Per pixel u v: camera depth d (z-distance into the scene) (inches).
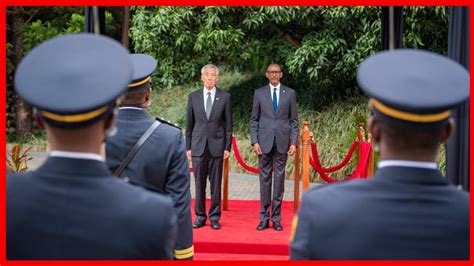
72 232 76.1
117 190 78.4
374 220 76.9
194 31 442.6
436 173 79.2
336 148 458.9
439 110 75.4
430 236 76.6
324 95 510.3
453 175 136.9
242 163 324.8
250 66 591.5
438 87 76.3
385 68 78.6
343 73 442.6
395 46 177.6
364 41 410.9
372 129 80.3
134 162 143.1
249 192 406.0
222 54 501.7
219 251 245.9
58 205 76.9
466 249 77.3
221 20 442.3
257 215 303.1
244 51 497.7
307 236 78.6
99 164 79.0
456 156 136.5
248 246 244.5
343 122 484.4
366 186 79.1
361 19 407.8
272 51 503.8
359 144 299.4
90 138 77.8
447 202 78.0
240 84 579.5
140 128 144.6
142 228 76.9
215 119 262.5
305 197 81.0
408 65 78.5
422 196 77.7
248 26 435.5
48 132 78.5
